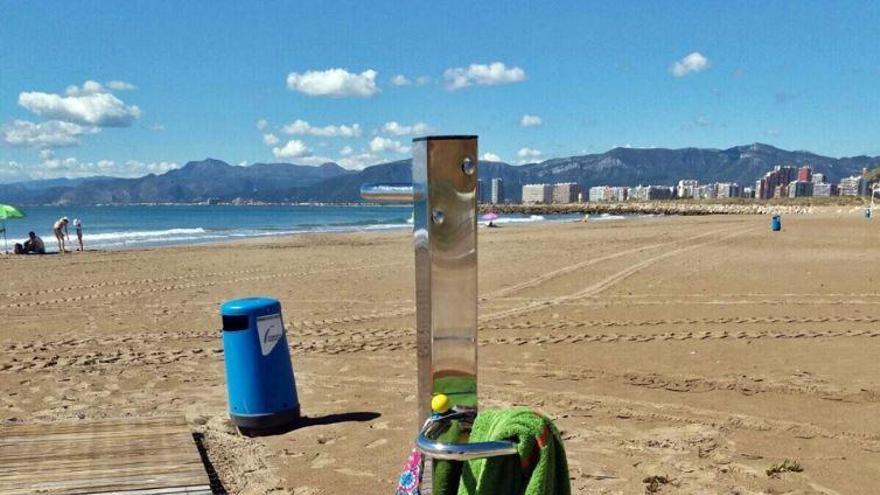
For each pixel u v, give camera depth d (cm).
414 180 206
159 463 479
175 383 746
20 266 1977
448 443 172
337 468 499
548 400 661
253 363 571
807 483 467
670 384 712
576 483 467
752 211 11756
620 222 5697
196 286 1532
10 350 899
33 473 456
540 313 1124
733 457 514
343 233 4322
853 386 695
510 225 5219
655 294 1298
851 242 2523
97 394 701
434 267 204
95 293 1433
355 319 1112
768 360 805
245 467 500
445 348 208
